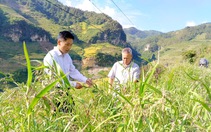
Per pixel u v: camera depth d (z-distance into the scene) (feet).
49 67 6.82
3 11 630.74
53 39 608.19
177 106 6.74
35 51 515.09
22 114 6.42
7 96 6.89
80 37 632.38
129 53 15.03
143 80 6.63
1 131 6.33
